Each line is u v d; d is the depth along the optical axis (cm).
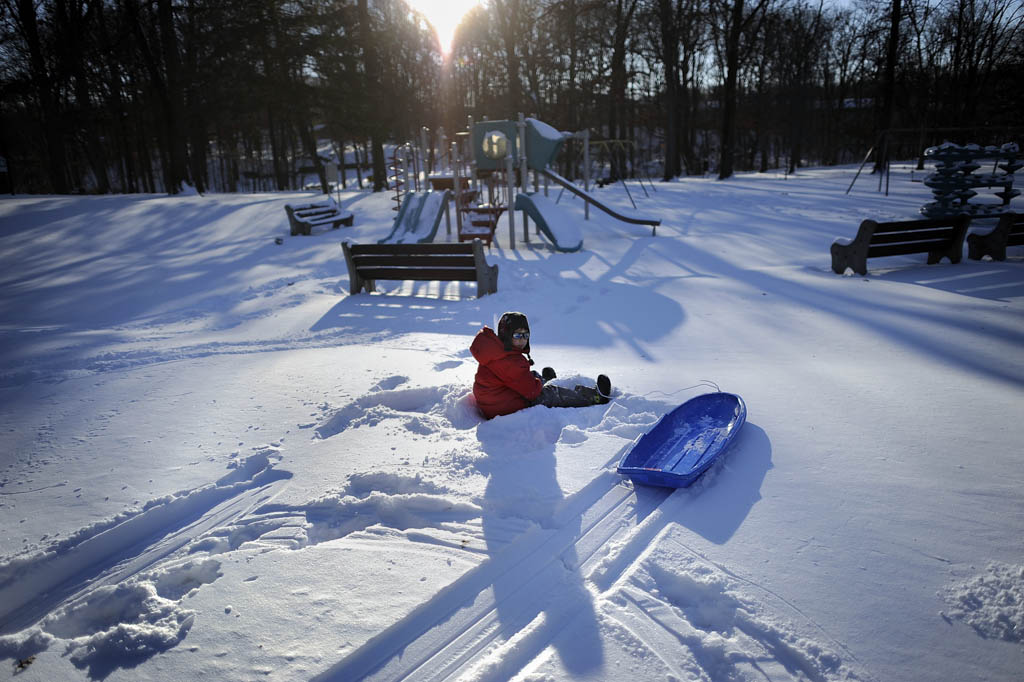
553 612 231
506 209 1447
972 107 4050
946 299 733
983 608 220
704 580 240
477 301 834
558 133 1546
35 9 3027
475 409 434
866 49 4972
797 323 659
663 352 569
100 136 4238
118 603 250
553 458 352
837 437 365
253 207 2006
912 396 427
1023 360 503
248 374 529
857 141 5575
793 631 213
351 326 734
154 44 3017
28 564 267
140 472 351
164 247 1526
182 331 750
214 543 287
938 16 3947
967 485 304
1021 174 2256
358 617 229
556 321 711
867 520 278
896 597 228
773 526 277
